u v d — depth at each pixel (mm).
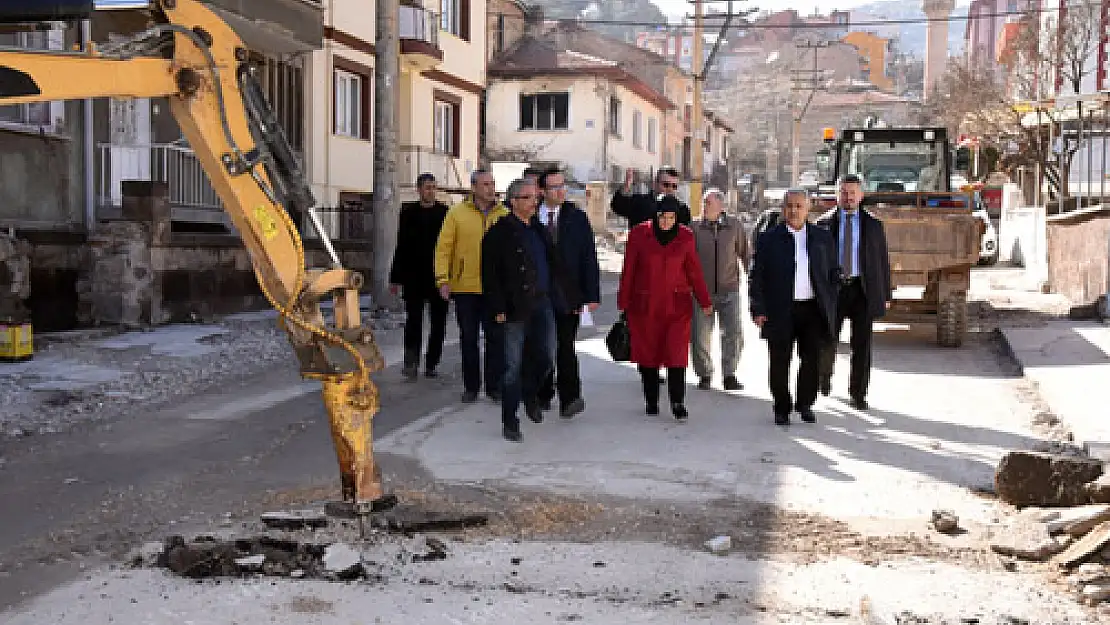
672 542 5180
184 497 6023
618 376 10445
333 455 7070
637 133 47656
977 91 38906
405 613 4211
